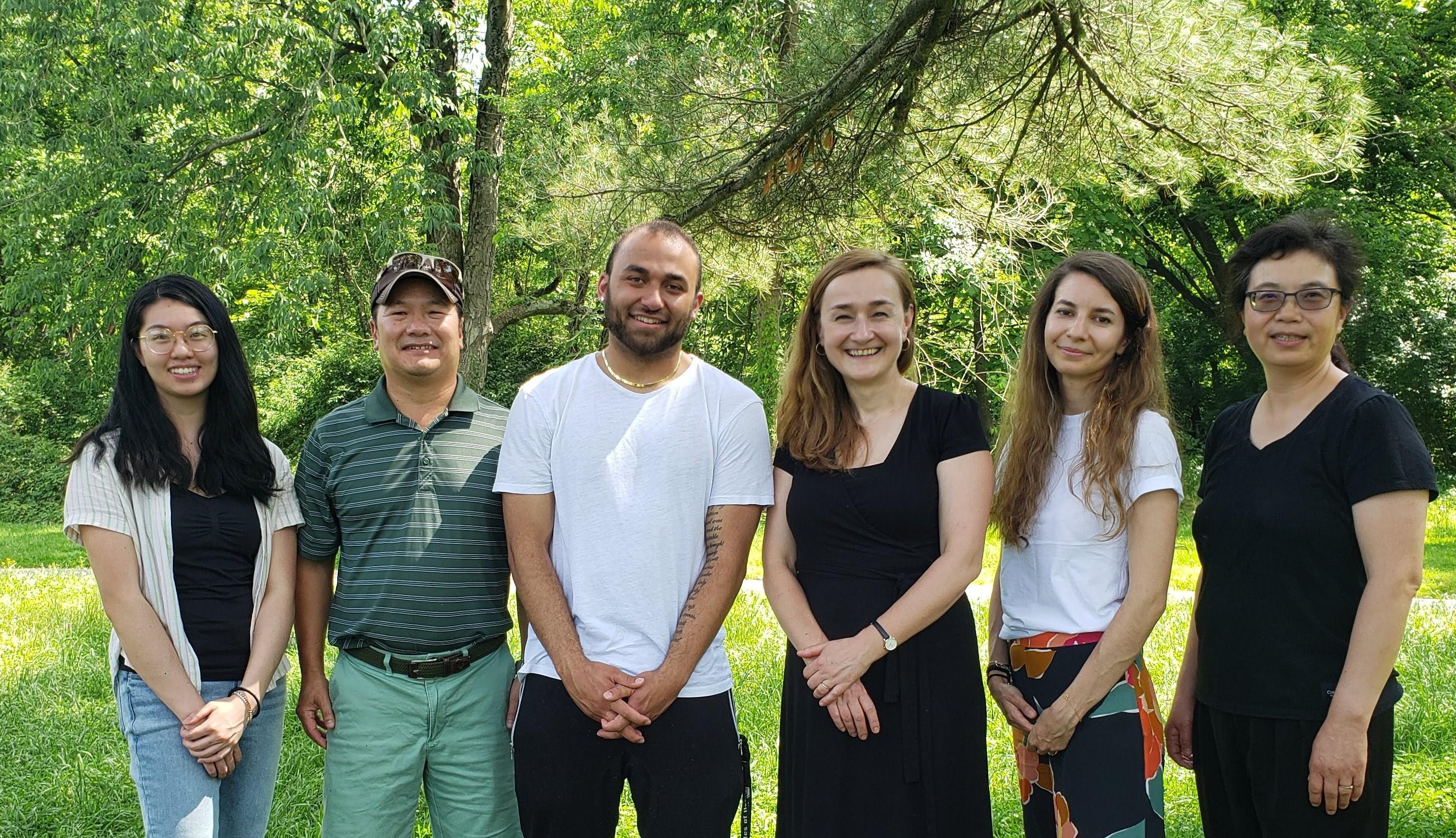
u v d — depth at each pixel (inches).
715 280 302.5
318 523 110.7
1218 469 102.6
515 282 696.4
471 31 453.1
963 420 102.4
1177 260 780.0
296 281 416.5
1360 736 89.5
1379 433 90.9
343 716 107.7
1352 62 508.4
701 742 101.2
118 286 439.8
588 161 289.6
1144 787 96.7
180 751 100.3
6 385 709.9
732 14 444.1
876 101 243.6
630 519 101.0
